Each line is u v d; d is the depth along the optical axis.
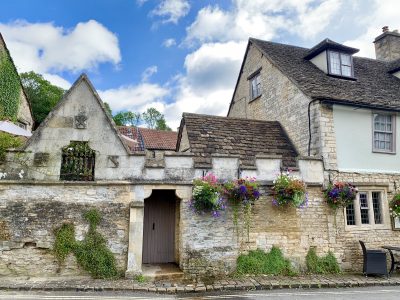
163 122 52.62
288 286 8.08
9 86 15.00
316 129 10.84
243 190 8.80
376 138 11.65
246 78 16.64
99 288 7.29
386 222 10.85
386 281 8.66
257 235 9.27
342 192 9.79
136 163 8.83
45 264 8.09
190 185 9.02
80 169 8.66
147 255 10.09
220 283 8.09
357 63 15.92
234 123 12.65
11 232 8.03
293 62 14.08
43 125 8.63
